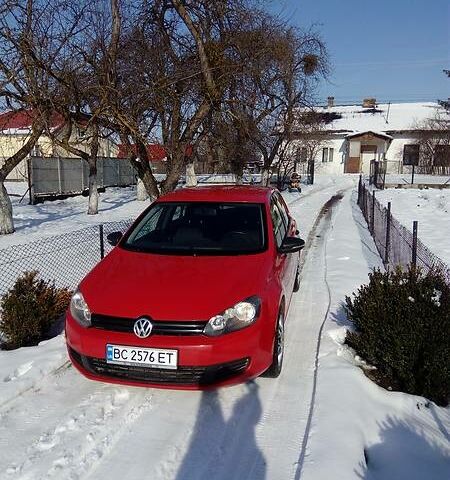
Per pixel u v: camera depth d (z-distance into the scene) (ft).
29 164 62.80
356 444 9.73
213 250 14.05
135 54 26.89
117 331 10.79
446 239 36.40
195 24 27.48
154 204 16.49
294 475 9.02
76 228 40.06
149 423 10.62
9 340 15.10
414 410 11.68
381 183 94.89
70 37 24.66
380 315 13.29
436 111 143.54
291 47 49.96
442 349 12.22
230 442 10.02
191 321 10.62
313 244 33.27
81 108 26.18
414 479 9.25
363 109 162.81
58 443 9.81
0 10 22.84
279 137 64.13
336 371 12.73
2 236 35.35
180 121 28.68
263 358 11.32
